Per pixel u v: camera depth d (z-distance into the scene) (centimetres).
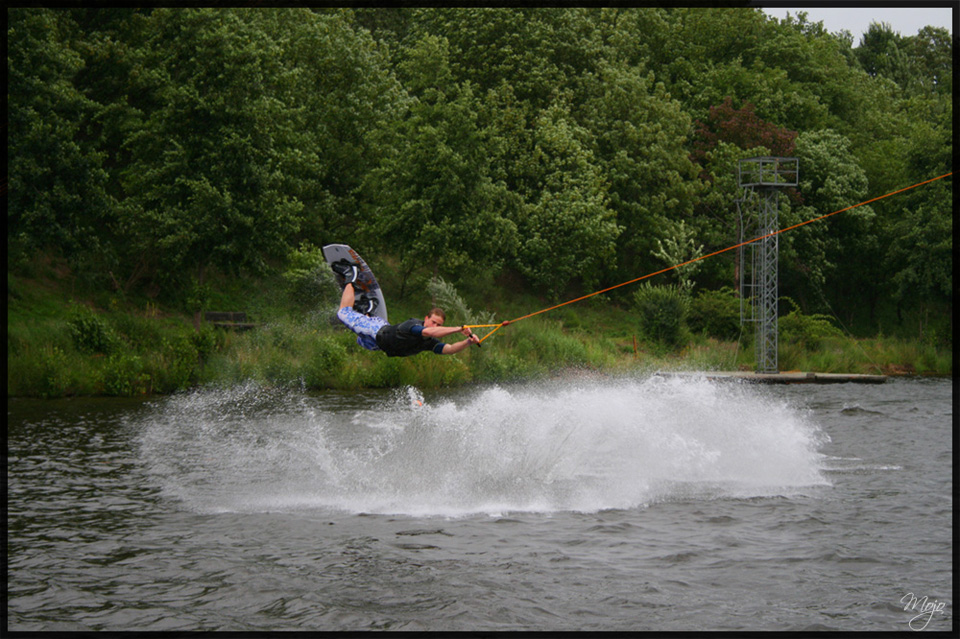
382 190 6003
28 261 4644
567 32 7650
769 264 5634
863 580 1259
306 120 6238
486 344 4912
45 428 2803
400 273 6419
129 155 5406
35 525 1553
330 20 6612
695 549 1411
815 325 6488
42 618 1102
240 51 4475
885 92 10556
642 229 7394
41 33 4431
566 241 6819
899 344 6662
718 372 5481
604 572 1289
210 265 5475
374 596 1184
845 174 8231
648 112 7606
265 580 1248
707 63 8894
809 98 8775
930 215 7450
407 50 6631
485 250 6162
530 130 7175
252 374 4156
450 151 5853
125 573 1282
